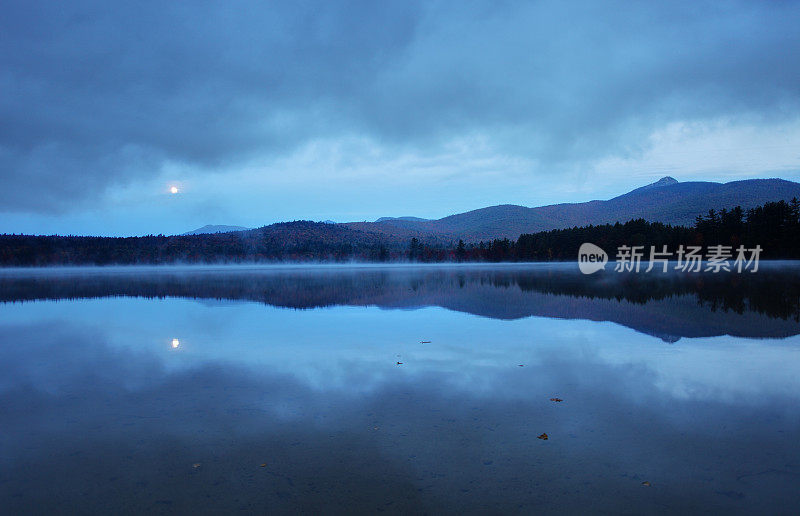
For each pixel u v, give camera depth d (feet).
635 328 39.91
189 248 515.91
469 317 48.34
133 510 12.53
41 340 38.60
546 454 15.65
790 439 16.74
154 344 36.11
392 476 14.24
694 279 100.99
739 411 19.65
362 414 19.71
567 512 12.15
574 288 82.74
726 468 14.58
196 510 12.50
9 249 423.64
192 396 22.70
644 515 12.01
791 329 38.52
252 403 21.45
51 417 19.97
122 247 479.82
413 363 28.73
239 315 52.80
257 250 545.44
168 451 16.33
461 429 17.89
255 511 12.39
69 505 12.84
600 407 20.25
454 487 13.53
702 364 27.66
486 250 419.95
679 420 18.66
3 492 13.64
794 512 12.12
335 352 32.14
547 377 25.18
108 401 22.08
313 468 14.85
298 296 76.54
